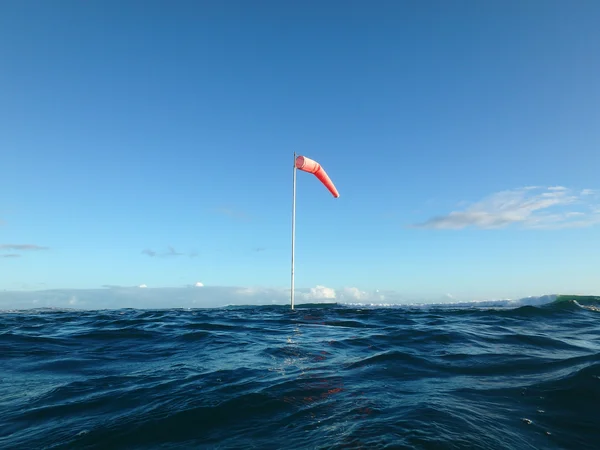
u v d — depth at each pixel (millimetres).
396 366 5617
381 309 16719
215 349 7352
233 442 3162
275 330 9984
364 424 3373
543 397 4164
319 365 5797
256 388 4582
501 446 2998
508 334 8305
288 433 3277
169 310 19594
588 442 3182
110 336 8977
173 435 3373
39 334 9305
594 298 16594
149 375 5449
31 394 4695
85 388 4891
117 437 3383
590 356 5867
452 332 8461
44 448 3217
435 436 3068
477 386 4613
